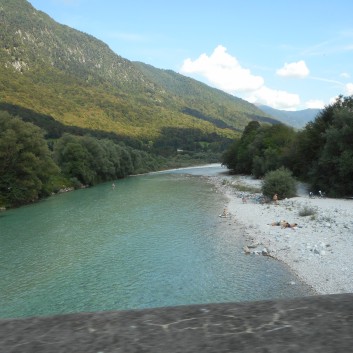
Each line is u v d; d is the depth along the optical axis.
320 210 34.50
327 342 1.47
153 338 1.55
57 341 1.55
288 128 81.19
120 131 168.75
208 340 1.52
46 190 57.53
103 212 40.50
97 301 17.19
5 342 1.56
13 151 50.47
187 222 33.50
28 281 20.05
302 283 18.16
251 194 50.97
